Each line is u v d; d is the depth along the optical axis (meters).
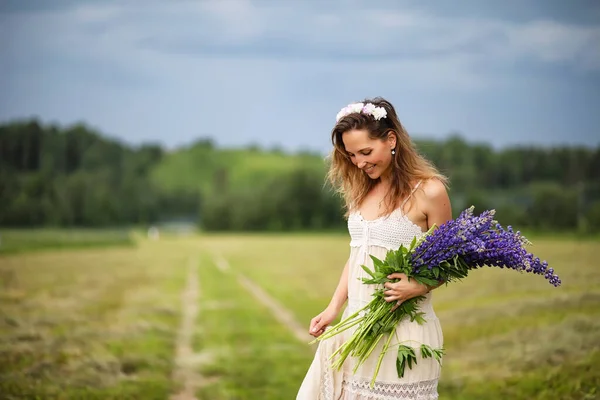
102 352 8.36
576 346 7.19
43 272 19.97
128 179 111.00
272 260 29.03
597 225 48.53
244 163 133.50
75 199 84.44
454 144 82.00
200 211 103.00
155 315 11.94
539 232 45.25
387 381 3.69
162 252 36.28
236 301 14.38
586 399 5.80
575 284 11.38
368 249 3.80
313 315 12.12
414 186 3.75
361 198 3.94
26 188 78.44
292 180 93.06
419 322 3.69
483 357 7.57
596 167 60.00
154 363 7.96
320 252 35.56
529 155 73.38
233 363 8.13
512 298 11.04
